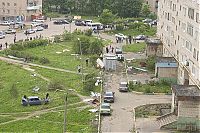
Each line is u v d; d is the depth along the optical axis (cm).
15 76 13325
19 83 12612
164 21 15075
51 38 18900
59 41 18462
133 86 12150
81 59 15425
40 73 13650
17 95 11419
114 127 9369
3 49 16750
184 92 9594
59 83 12188
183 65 11725
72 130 9162
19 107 10606
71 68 14238
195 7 10656
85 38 16550
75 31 19688
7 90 11925
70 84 12438
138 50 17162
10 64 14700
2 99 11225
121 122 9669
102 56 15038
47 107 10569
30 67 14375
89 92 11669
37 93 11669
